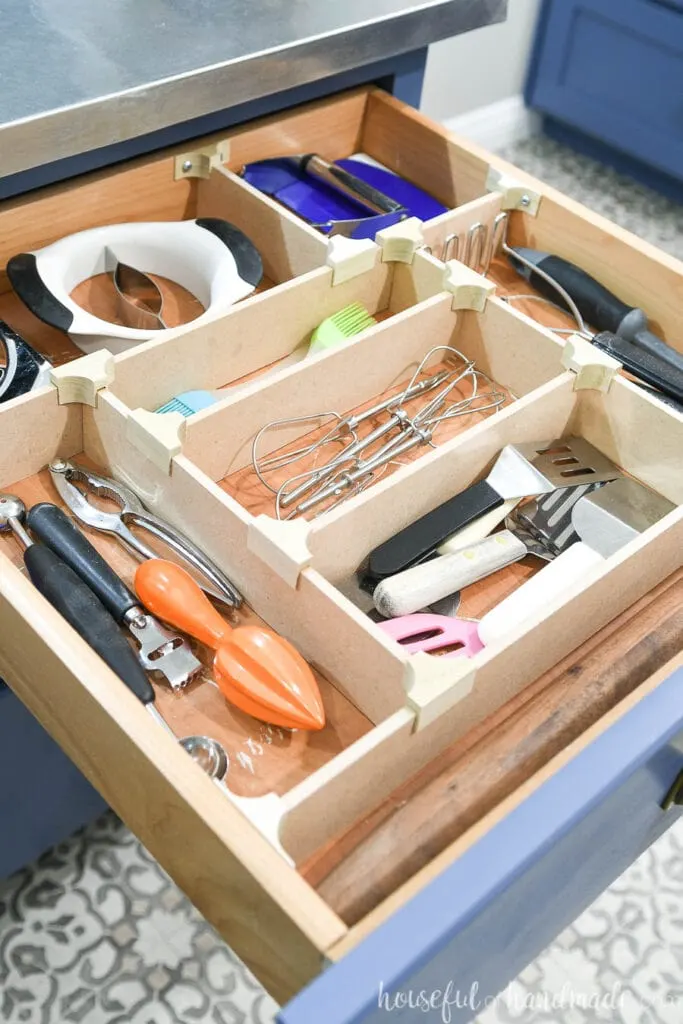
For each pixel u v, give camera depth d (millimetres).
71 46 1052
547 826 675
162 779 666
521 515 936
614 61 2479
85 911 1331
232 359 1040
